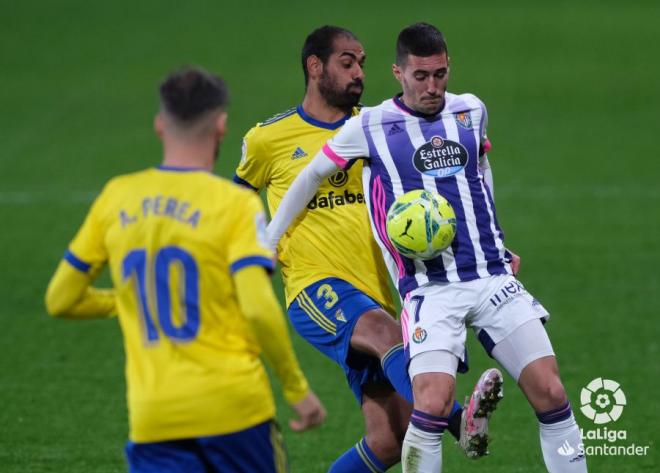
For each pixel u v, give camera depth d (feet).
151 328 43.45
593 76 245.04
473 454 54.95
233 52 269.03
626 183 158.92
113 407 81.10
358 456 61.57
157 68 251.60
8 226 137.59
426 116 57.88
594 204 147.33
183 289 43.16
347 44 63.46
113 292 46.83
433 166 57.06
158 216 43.57
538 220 139.74
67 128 198.80
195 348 43.11
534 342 55.01
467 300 55.77
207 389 42.83
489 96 227.40
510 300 55.83
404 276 57.31
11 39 284.41
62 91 229.66
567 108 216.13
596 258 122.42
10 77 243.40
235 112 209.46
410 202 55.62
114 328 101.81
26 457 70.85
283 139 64.75
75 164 172.55
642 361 90.33
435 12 326.65
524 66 257.34
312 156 64.49
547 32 297.74
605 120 205.67
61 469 68.85
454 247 56.29
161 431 42.93
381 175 57.77
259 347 45.03
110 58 263.29
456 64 260.21
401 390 56.70
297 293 63.77
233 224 43.21
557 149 183.01
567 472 55.01
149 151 181.27
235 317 43.96
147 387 43.16
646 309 104.58
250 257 42.42
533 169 169.07
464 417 54.08
